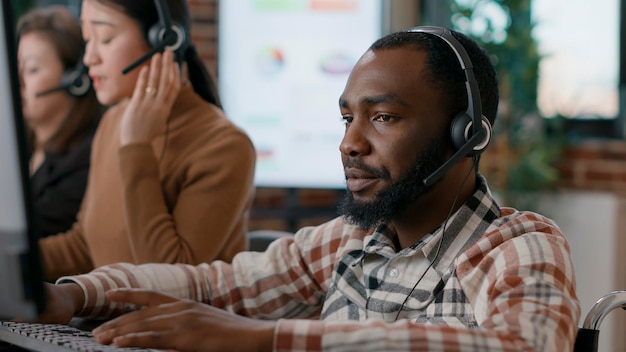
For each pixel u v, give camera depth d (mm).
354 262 1502
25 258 1002
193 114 2180
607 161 4469
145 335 1068
